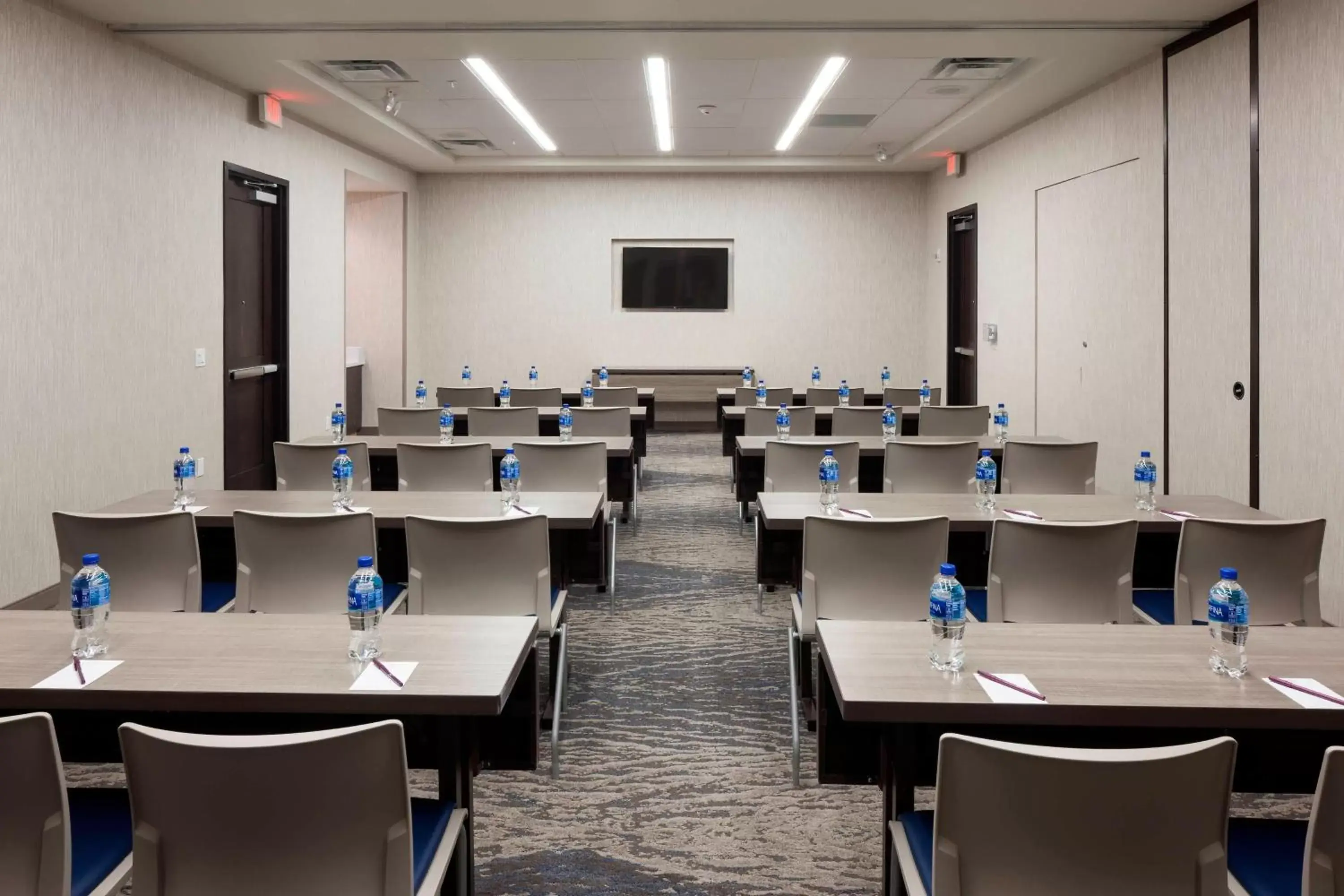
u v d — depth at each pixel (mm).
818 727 2631
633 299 13695
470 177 13547
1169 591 4141
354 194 13047
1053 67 7746
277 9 6203
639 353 13766
